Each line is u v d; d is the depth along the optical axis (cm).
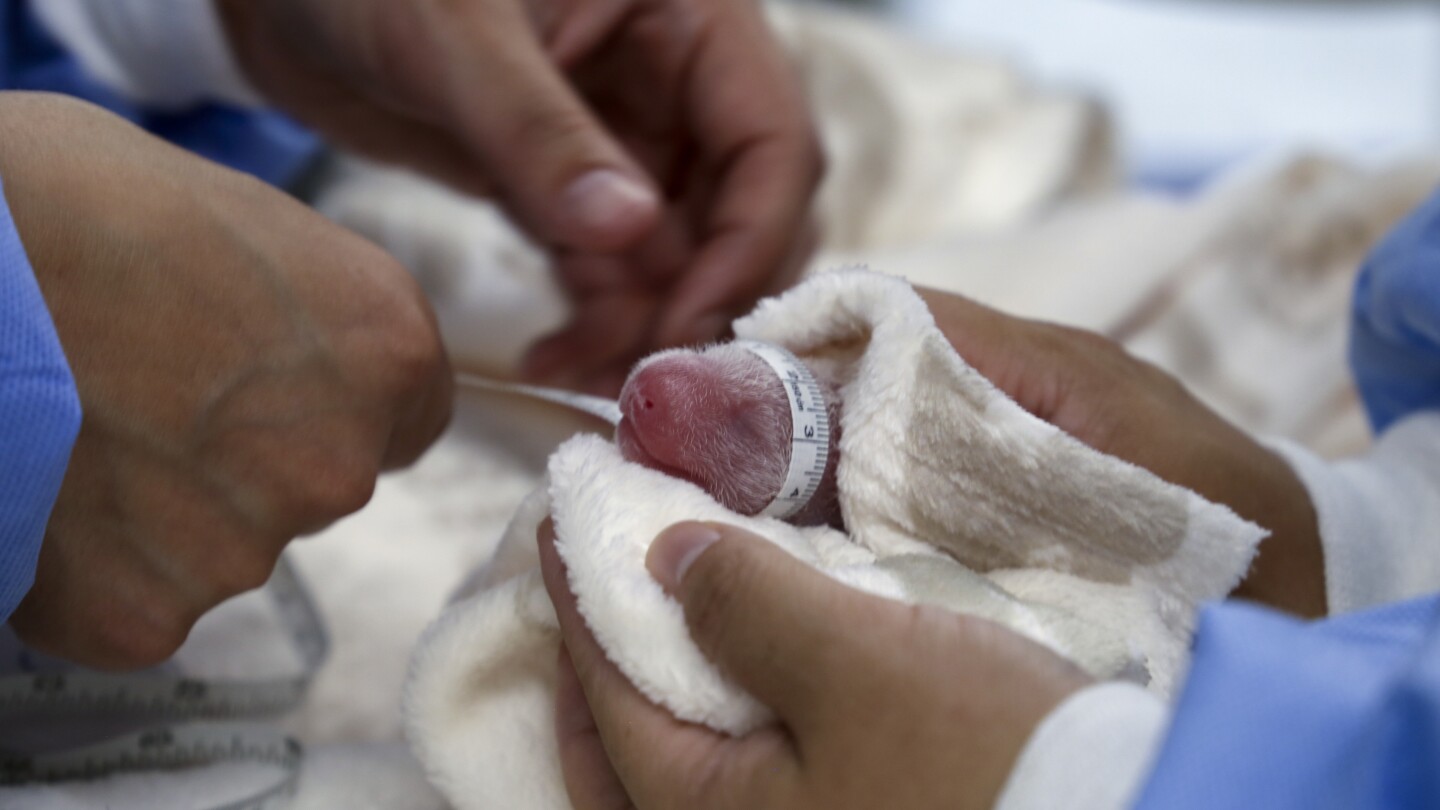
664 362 34
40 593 36
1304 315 60
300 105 54
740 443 34
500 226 63
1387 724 28
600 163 44
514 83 44
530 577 35
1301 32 136
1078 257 63
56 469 33
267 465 37
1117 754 29
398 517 48
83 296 34
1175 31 137
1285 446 40
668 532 32
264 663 43
